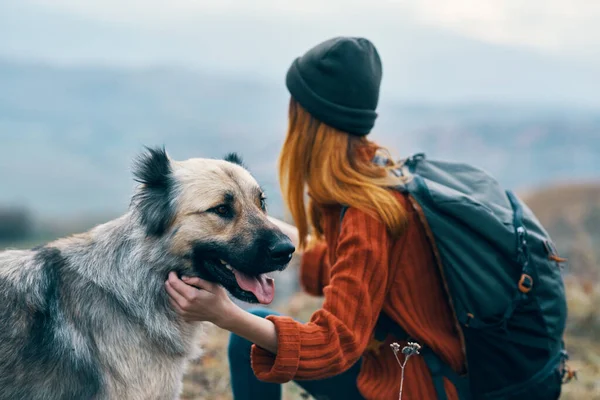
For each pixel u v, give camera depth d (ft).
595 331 22.70
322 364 10.24
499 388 11.10
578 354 21.15
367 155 11.87
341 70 11.49
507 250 10.60
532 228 11.02
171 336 11.96
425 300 11.39
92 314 11.53
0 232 64.39
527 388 10.95
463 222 10.74
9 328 11.07
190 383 17.70
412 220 11.20
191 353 12.54
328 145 11.64
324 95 11.56
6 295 11.34
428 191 11.00
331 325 10.34
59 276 11.76
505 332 10.73
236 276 11.65
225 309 10.25
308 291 14.08
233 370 12.79
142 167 11.99
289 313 25.11
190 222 11.60
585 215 46.96
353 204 11.10
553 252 11.03
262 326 10.28
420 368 11.36
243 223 11.71
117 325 11.59
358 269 10.73
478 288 10.59
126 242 11.93
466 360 11.21
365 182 11.23
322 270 13.74
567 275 29.14
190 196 11.66
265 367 10.56
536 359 10.91
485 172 12.11
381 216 10.91
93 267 11.84
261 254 11.48
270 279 11.89
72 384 10.96
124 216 12.30
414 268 11.27
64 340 11.15
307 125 11.92
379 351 11.69
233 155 14.12
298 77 11.87
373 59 11.97
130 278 11.76
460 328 11.05
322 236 12.94
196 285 10.34
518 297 10.54
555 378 11.12
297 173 12.10
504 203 11.34
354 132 11.72
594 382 18.54
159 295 11.89
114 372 11.51
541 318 10.71
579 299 24.18
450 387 11.21
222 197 11.68
